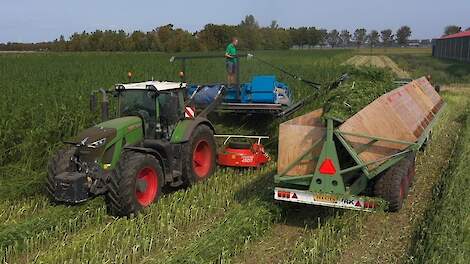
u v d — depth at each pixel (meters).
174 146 8.69
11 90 16.73
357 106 7.50
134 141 8.16
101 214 7.55
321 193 7.07
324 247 6.34
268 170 10.15
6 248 6.44
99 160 7.43
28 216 7.81
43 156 10.60
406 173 7.74
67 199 7.17
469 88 29.50
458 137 13.03
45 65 33.28
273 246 6.65
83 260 6.07
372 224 7.37
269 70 22.42
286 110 11.34
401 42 139.12
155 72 24.58
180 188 9.20
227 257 6.06
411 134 7.98
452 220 6.68
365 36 136.88
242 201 8.14
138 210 7.51
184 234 6.98
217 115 13.19
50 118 12.04
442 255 5.69
